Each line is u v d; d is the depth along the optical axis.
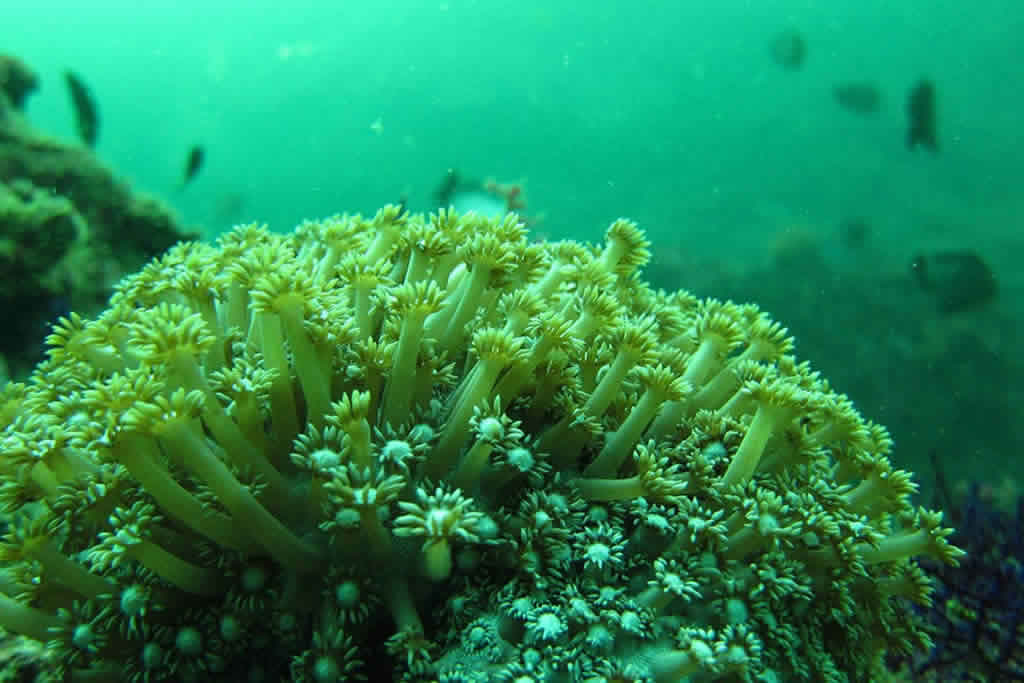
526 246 0.22
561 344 0.19
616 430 0.21
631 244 0.25
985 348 1.21
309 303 0.18
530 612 0.17
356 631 0.18
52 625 0.19
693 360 0.23
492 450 0.18
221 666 0.18
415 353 0.19
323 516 0.18
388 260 0.24
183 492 0.17
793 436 0.22
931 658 0.31
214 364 0.20
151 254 0.58
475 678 0.17
